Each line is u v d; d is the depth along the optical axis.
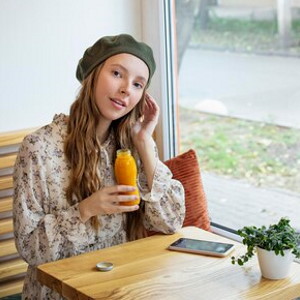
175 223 2.36
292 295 1.96
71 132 2.26
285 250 1.97
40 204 2.24
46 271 2.06
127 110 2.26
